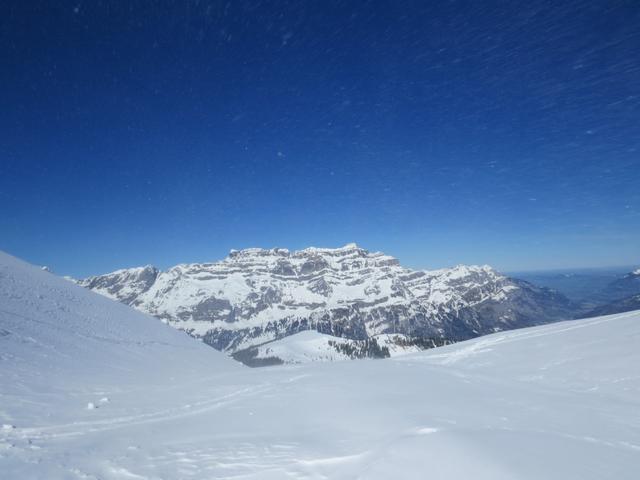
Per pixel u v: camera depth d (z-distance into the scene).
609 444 10.05
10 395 14.69
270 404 15.74
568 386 18.20
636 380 17.16
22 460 8.53
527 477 7.65
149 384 21.77
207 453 9.42
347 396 16.55
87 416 13.34
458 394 16.64
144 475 8.00
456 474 7.75
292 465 8.55
